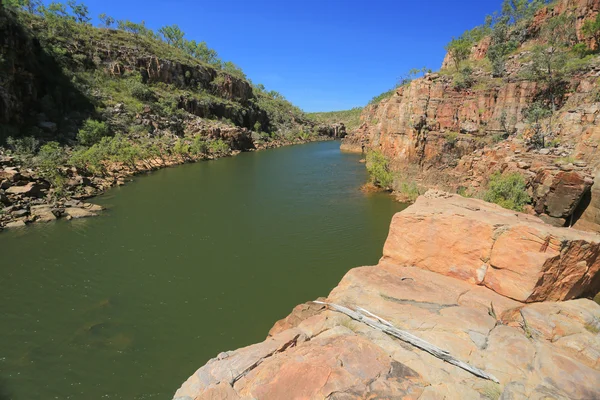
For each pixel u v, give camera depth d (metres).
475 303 12.43
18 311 19.42
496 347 10.01
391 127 62.62
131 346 17.08
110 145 63.25
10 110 54.72
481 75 55.41
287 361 9.54
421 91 55.69
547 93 47.03
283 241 30.97
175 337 17.86
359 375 9.05
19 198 34.62
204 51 166.75
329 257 27.75
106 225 33.31
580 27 55.53
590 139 30.23
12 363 15.56
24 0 97.00
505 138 47.94
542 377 8.88
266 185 54.56
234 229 33.78
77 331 18.00
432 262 15.05
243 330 18.62
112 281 23.20
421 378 9.11
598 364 9.58
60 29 94.69
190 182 55.34
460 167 45.28
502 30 68.56
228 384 8.95
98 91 83.56
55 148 54.38
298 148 121.44
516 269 12.54
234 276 24.44
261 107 156.25
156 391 14.43
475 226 13.85
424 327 11.09
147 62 105.69
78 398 13.92
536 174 30.69
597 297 15.72
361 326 11.59
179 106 103.50
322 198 46.44
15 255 26.03
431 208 16.14
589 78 43.88
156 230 32.75
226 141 99.69
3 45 56.69
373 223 36.03
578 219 28.06
